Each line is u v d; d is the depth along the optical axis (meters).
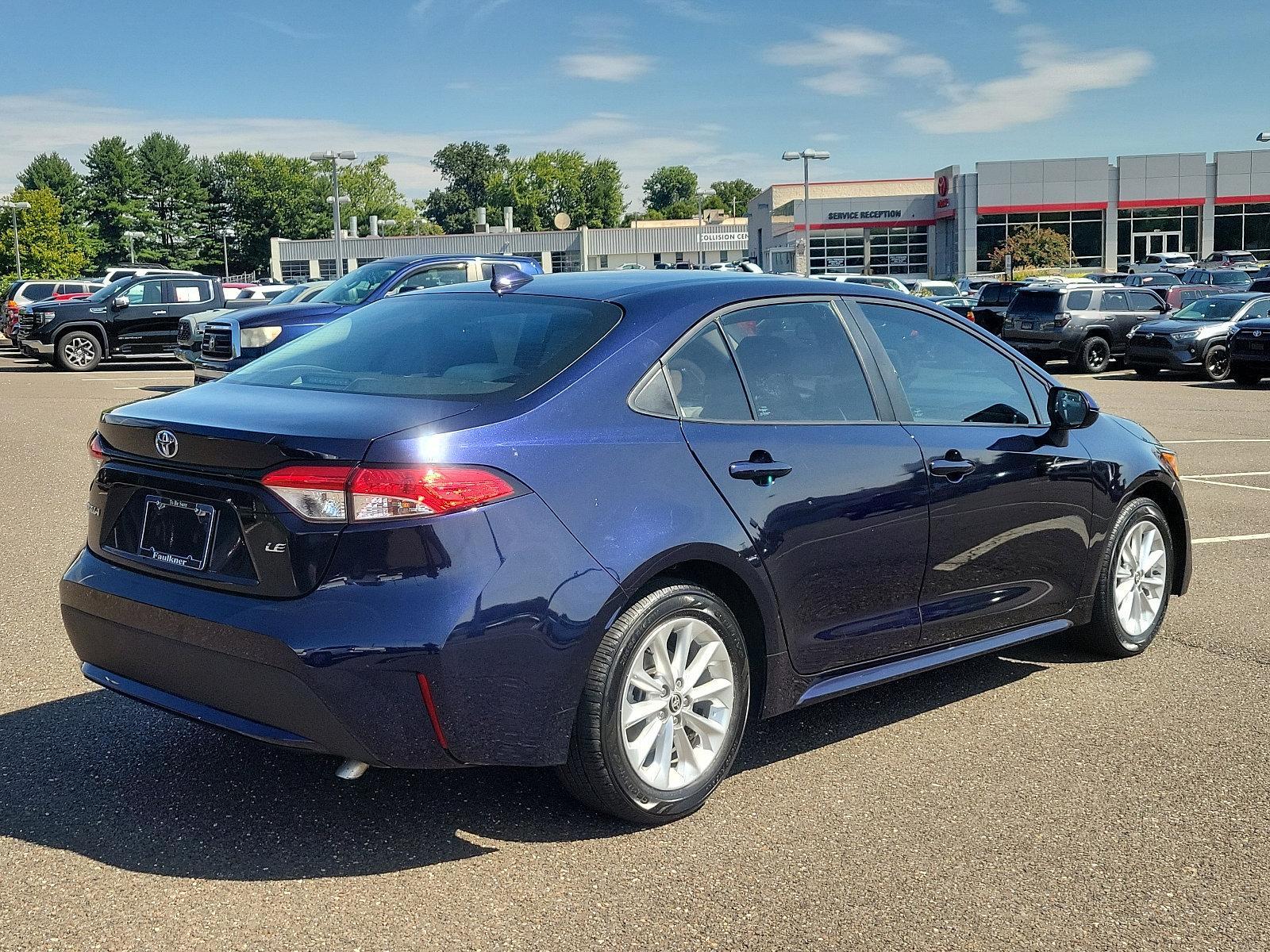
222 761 3.87
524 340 3.59
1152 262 62.09
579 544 3.17
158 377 20.83
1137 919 2.93
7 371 22.23
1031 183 61.97
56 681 4.64
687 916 2.92
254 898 2.98
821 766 3.92
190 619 3.15
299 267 88.19
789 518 3.65
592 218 146.00
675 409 3.53
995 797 3.66
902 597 4.08
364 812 3.50
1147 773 3.87
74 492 9.03
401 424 3.11
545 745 3.17
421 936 2.81
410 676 2.97
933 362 4.38
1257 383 20.11
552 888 3.06
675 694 3.43
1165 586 5.29
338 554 2.99
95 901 2.96
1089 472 4.81
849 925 2.89
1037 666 5.05
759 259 77.25
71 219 138.25
